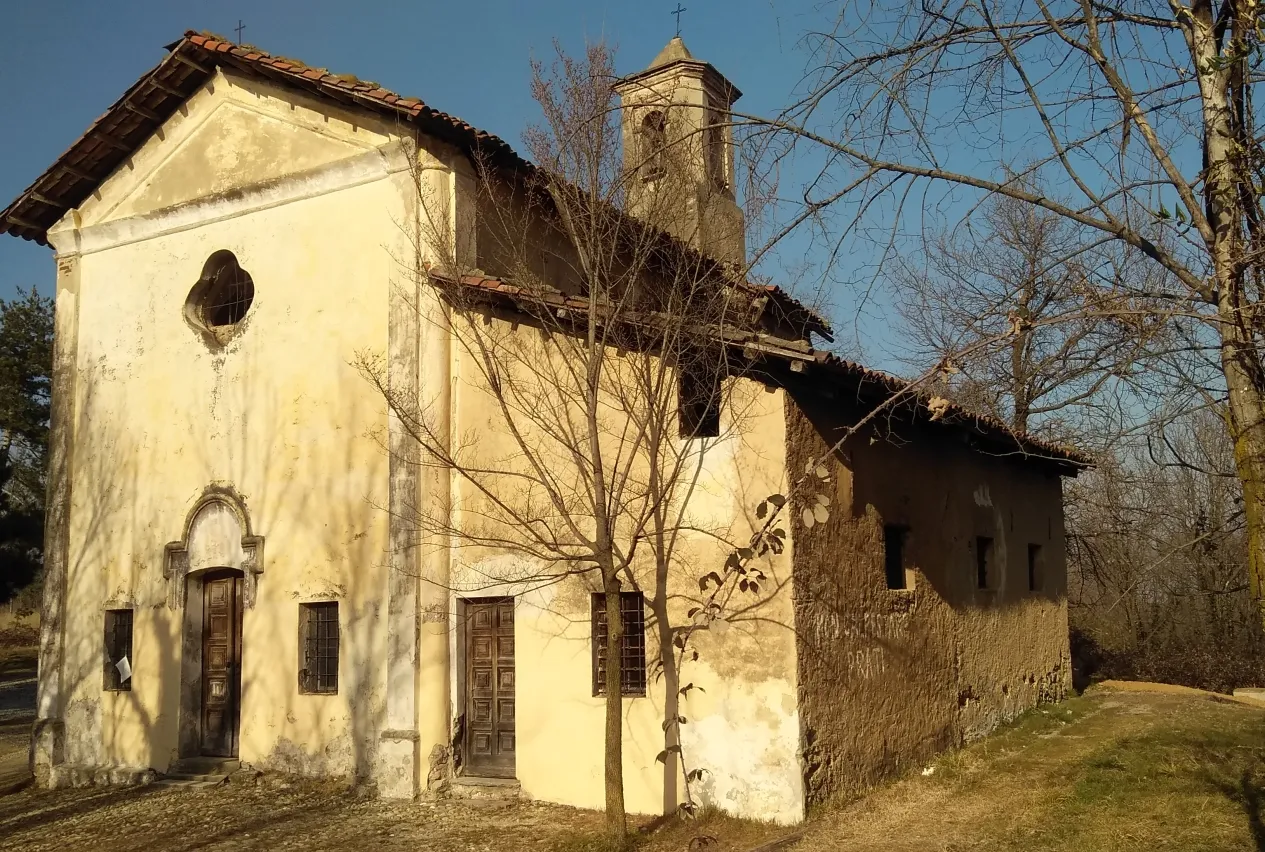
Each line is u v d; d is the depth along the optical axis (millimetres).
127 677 13188
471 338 11070
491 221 11945
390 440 11266
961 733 12398
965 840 8250
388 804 10445
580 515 10273
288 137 12789
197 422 13016
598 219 9430
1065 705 15977
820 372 9203
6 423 35438
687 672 9547
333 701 11383
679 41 18469
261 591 12086
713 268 9422
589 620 10172
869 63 5645
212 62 13273
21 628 43312
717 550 9586
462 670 11000
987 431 12594
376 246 11836
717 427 10047
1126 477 4938
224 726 12477
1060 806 9242
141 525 13281
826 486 9906
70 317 14406
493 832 9305
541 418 9359
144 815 10820
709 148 10383
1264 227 4602
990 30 5418
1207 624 17641
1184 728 13477
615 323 9430
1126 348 4711
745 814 9078
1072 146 5281
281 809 10562
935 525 12391
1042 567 16656
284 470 12156
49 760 13281
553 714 10289
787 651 9055
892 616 10906
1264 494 4527
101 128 13648
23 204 14375
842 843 8258
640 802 9656
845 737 9633
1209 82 4828
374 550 11344
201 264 13320
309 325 12242
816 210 5703
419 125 11219
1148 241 4934
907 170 5480
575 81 9445
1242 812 8656
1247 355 4594
